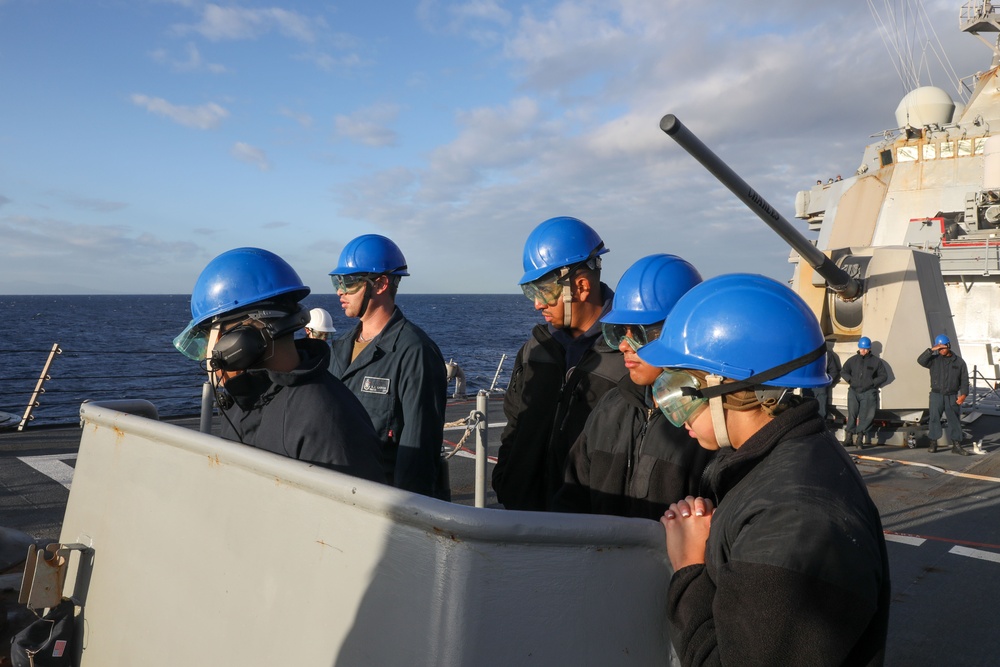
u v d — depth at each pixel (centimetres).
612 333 279
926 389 1117
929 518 722
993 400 1462
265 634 158
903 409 1118
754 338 156
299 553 154
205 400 513
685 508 155
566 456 306
